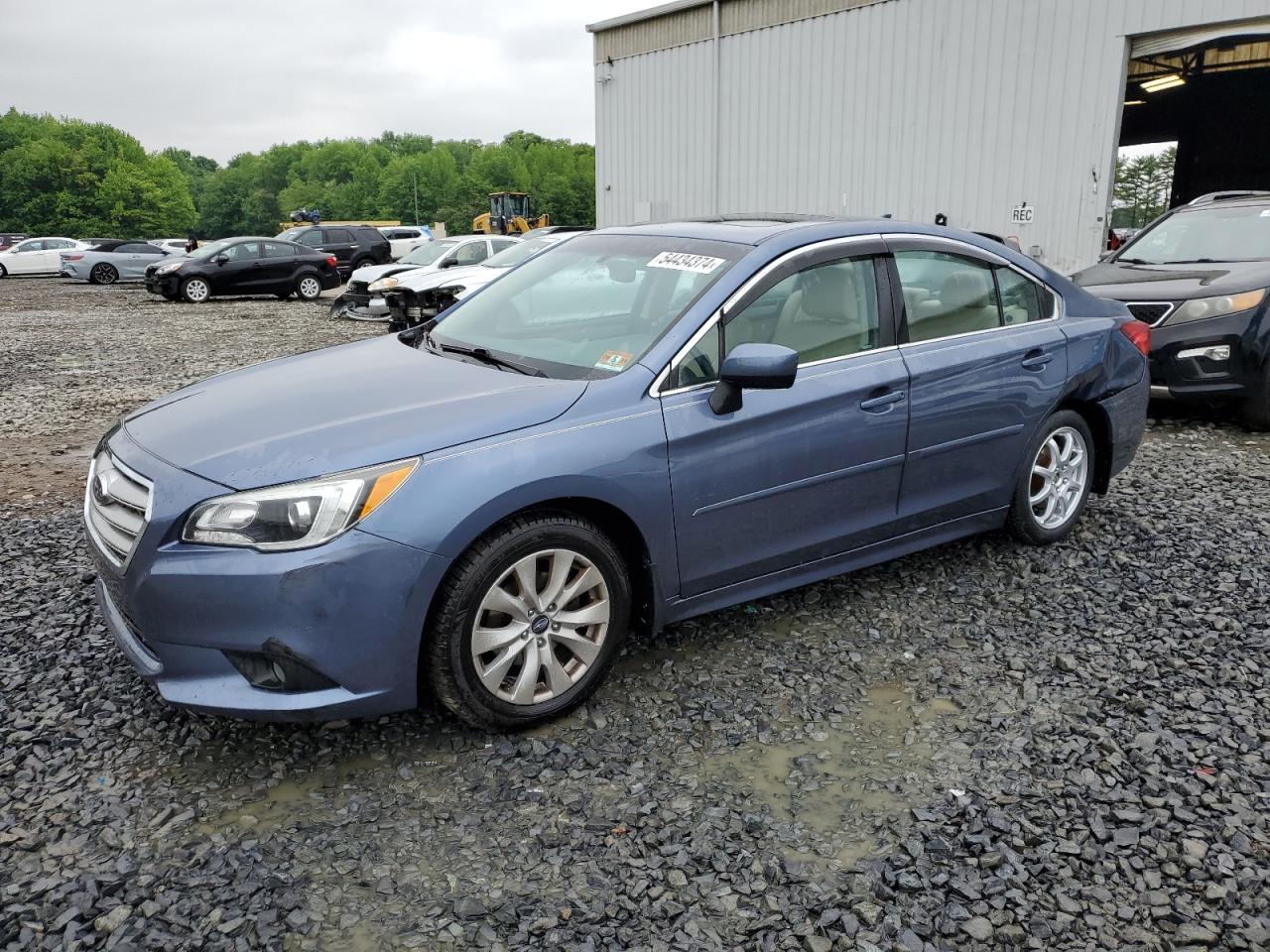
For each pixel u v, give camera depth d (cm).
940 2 1514
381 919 223
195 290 2109
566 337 352
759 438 333
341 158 17650
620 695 326
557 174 16912
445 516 269
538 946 216
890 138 1619
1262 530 482
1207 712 314
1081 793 271
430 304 1259
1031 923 223
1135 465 609
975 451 406
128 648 286
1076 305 452
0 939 214
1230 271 712
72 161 11212
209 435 292
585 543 300
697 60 1894
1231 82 2703
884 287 379
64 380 994
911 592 410
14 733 299
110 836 251
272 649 260
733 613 391
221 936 217
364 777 279
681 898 231
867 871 240
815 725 309
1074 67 1395
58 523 508
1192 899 231
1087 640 366
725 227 388
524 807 265
